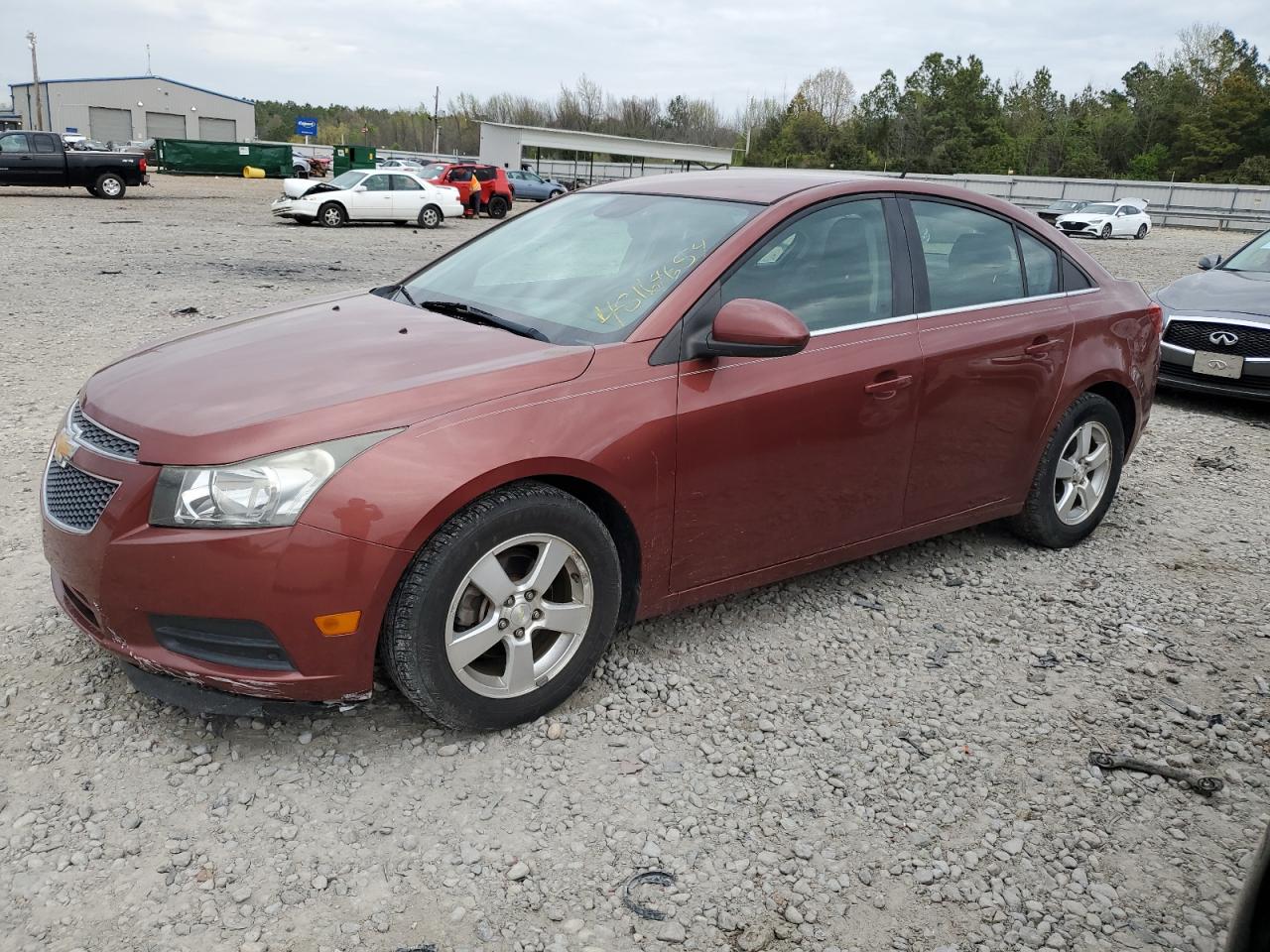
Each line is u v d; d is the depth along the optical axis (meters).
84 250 15.45
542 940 2.24
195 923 2.23
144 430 2.66
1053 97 111.50
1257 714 3.34
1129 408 4.73
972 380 3.88
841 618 3.87
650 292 3.24
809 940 2.28
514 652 2.90
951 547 4.64
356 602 2.58
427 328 3.27
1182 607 4.13
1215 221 39.44
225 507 2.51
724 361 3.21
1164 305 8.08
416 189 25.03
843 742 3.05
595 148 45.12
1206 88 80.44
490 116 106.38
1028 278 4.24
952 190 4.05
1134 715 3.29
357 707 3.09
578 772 2.84
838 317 3.53
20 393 6.61
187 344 3.28
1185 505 5.48
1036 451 4.29
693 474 3.15
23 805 2.58
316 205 23.55
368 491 2.56
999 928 2.35
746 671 3.43
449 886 2.38
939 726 3.17
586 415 2.90
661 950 2.23
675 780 2.82
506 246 3.95
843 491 3.60
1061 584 4.29
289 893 2.33
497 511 2.73
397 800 2.68
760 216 3.43
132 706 3.03
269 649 2.61
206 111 86.94
